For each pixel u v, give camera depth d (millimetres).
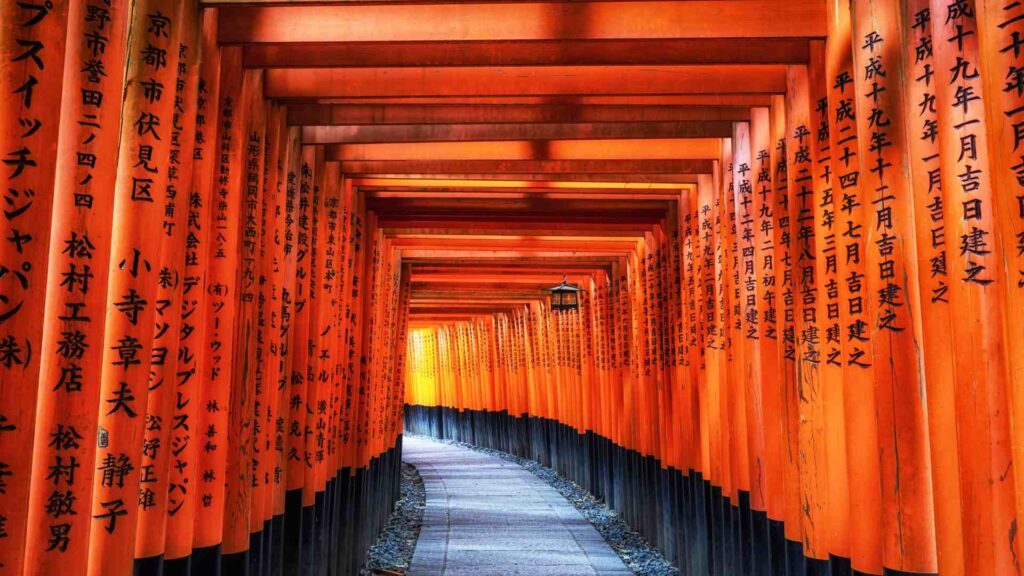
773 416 5062
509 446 18938
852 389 3707
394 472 12148
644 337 9375
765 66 4812
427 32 4004
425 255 11609
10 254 2406
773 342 5066
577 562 8477
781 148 4875
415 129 5918
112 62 2844
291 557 5770
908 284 3348
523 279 13094
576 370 14141
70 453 2727
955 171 2834
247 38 3961
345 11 4020
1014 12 2488
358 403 8523
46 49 2492
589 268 12195
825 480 4293
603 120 5504
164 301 3459
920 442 3322
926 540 3303
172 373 3492
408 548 9648
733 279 5809
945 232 2879
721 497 6391
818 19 3955
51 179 2518
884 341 3396
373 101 5230
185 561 3689
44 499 2697
